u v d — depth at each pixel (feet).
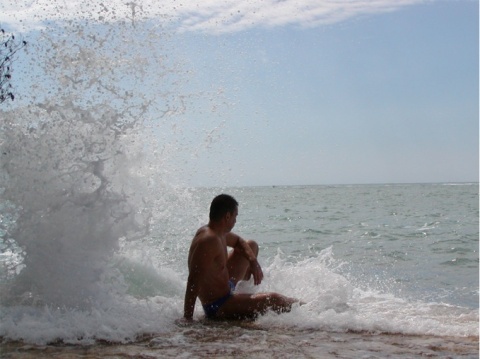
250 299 15.84
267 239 42.29
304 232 47.50
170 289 19.71
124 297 17.15
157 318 15.43
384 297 20.12
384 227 52.03
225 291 15.97
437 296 20.77
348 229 50.11
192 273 15.71
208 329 14.56
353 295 20.31
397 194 180.45
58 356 11.81
